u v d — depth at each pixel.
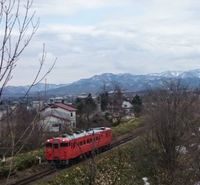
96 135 26.11
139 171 19.17
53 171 20.25
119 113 57.31
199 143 13.16
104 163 21.41
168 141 17.06
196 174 13.16
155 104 23.34
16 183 17.12
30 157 20.89
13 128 4.45
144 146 19.72
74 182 18.39
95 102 59.53
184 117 17.11
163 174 17.27
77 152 23.14
